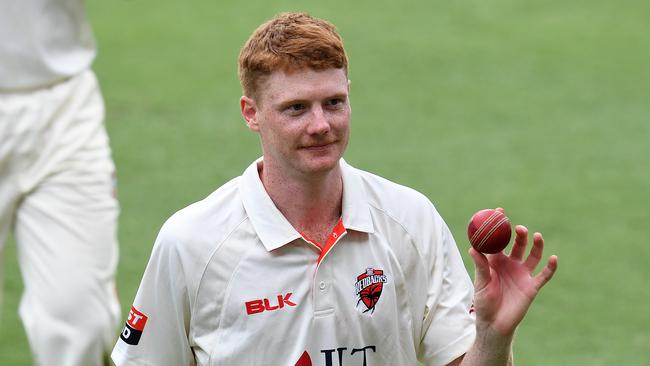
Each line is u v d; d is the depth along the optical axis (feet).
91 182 65.31
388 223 40.83
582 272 89.76
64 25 65.82
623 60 148.46
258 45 38.22
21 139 64.39
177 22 163.84
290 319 39.65
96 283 64.49
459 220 100.12
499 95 135.85
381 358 40.91
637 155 116.88
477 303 39.09
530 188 107.86
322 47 37.47
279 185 39.78
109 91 136.15
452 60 147.84
